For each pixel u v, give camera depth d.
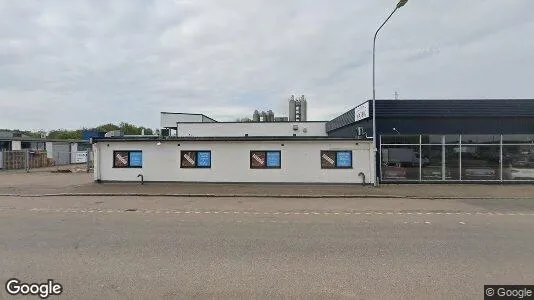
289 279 4.98
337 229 8.46
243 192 16.19
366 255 6.18
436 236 7.71
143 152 19.91
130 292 4.50
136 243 6.94
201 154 19.80
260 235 7.74
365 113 20.80
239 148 19.64
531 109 19.91
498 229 8.52
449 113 20.11
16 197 14.81
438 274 5.20
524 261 5.85
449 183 19.98
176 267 5.46
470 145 20.17
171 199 14.42
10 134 45.81
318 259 5.93
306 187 18.20
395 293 4.49
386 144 20.25
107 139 20.00
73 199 14.27
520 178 19.92
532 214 10.88
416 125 20.25
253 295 4.41
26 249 6.43
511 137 20.09
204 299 4.29
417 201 13.91
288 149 19.42
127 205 12.62
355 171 19.22
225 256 6.07
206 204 13.00
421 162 20.20
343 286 4.72
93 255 6.07
